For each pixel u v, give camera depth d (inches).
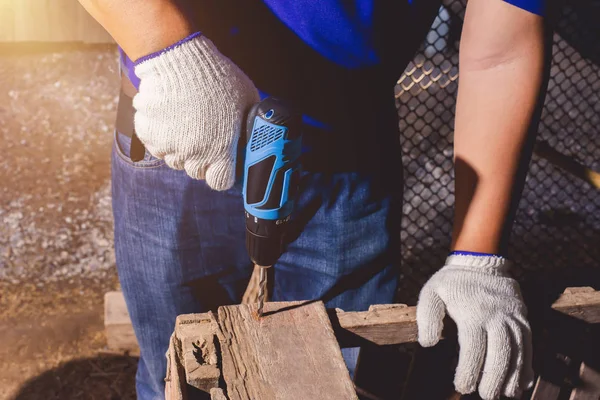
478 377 40.1
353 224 53.0
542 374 49.7
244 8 44.8
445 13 116.4
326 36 46.0
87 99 166.6
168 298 55.5
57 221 128.7
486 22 43.7
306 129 49.4
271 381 36.7
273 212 40.1
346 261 54.3
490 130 44.4
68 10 174.6
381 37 47.8
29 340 99.3
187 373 36.6
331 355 38.6
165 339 58.7
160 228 52.0
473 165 45.1
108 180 142.6
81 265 117.9
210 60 37.8
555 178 121.4
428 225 111.6
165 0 36.8
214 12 44.9
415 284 98.5
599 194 118.6
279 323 40.6
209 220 51.6
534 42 43.6
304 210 51.8
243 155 41.4
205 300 56.9
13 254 119.1
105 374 94.6
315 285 55.7
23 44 176.4
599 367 49.8
